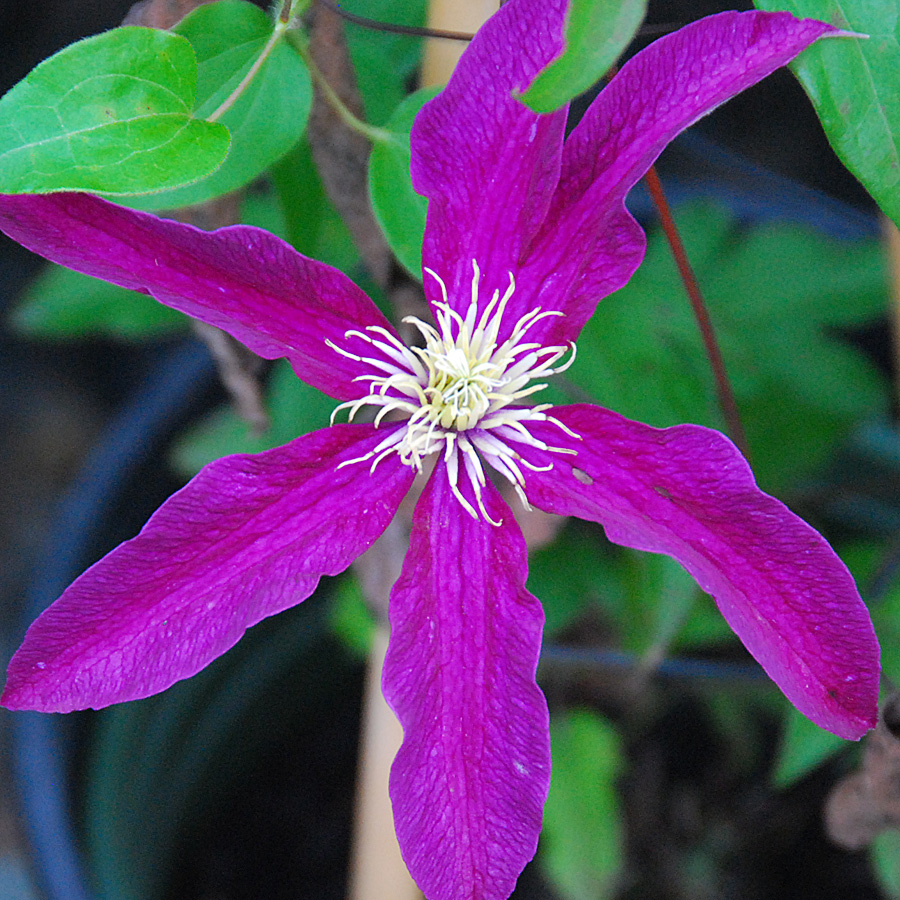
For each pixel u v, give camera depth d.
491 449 0.36
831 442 0.50
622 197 0.35
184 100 0.33
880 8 0.35
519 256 0.36
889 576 0.48
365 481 0.35
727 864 0.59
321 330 0.36
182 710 0.58
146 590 0.33
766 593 0.34
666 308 0.51
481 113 0.35
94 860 0.52
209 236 0.34
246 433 0.50
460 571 0.35
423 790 0.34
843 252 0.54
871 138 0.35
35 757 0.54
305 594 0.34
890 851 0.47
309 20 0.37
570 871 0.49
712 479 0.34
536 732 0.34
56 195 0.34
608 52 0.31
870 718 0.33
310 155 0.40
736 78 0.34
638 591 0.44
